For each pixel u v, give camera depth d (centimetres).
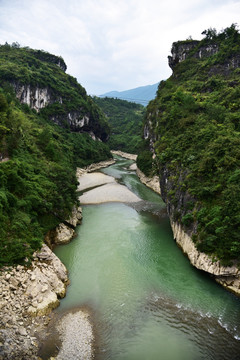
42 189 2981
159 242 3022
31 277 1912
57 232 2977
